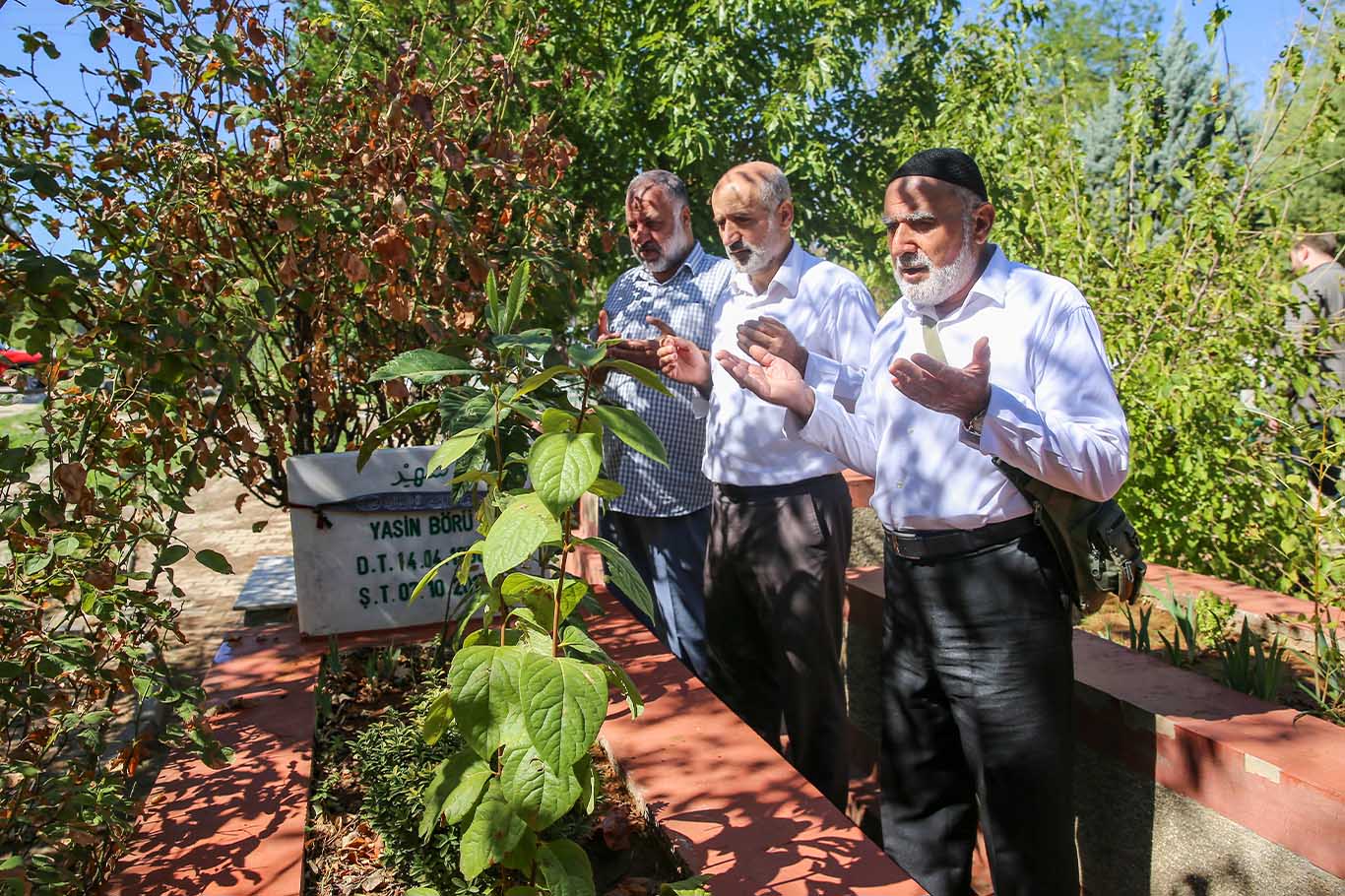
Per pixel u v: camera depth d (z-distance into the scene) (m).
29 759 2.59
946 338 2.64
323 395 3.97
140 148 3.54
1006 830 2.58
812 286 3.44
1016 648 2.52
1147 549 4.47
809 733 3.37
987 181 6.03
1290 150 4.69
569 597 1.75
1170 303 4.66
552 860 1.67
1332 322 4.78
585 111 7.48
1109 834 2.87
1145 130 5.23
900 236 2.58
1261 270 4.79
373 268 3.62
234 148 3.78
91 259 3.03
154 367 2.96
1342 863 2.24
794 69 7.96
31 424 3.04
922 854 2.84
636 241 4.01
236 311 3.44
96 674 2.67
